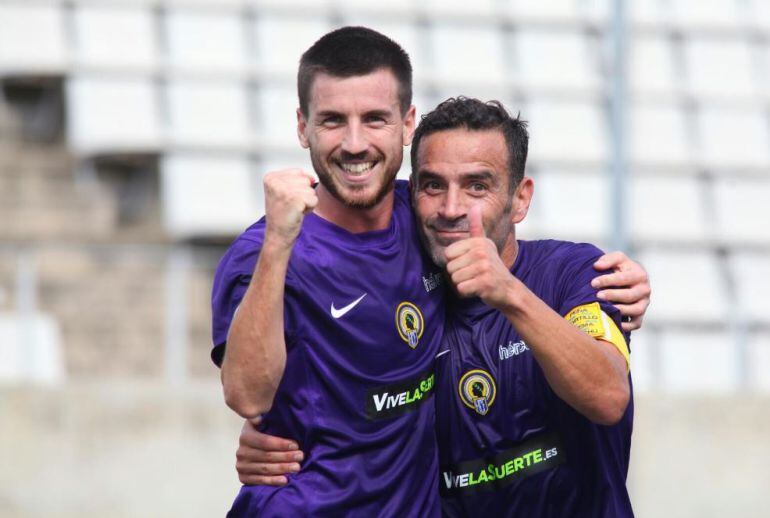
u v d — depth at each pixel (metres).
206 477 26.75
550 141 37.06
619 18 29.25
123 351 30.91
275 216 9.91
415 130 11.17
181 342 29.69
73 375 30.42
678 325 35.34
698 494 29.17
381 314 10.80
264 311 9.97
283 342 10.20
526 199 11.49
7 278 30.83
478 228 10.16
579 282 11.32
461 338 11.38
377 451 10.84
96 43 34.69
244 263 10.68
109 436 26.53
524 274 11.54
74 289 31.25
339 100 10.34
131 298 31.27
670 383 34.50
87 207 34.28
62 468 26.28
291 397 10.77
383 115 10.42
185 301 30.16
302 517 10.73
